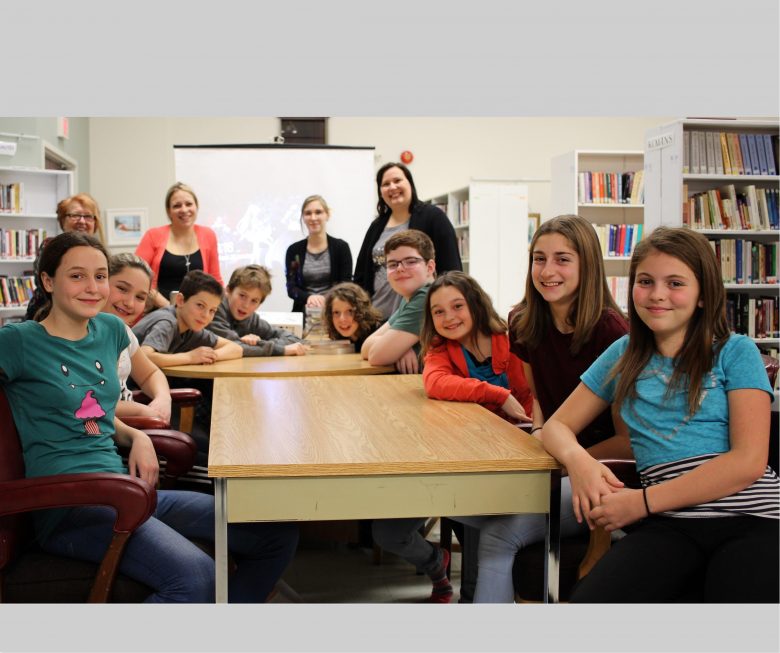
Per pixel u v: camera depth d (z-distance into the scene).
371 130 9.36
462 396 2.31
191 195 4.68
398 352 3.10
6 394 1.73
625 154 7.39
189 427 2.96
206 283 3.31
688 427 1.54
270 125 9.03
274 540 1.95
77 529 1.66
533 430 2.06
